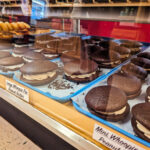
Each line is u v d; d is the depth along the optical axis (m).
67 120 0.91
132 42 1.45
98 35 1.70
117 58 1.42
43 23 1.74
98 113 0.87
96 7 1.33
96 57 1.47
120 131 0.76
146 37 1.31
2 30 1.89
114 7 1.25
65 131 0.86
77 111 0.91
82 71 1.22
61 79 1.32
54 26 1.69
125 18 1.21
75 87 1.20
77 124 0.87
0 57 1.59
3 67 1.41
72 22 1.57
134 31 1.32
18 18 1.87
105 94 0.95
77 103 0.97
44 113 0.99
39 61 1.40
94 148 0.76
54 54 1.64
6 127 1.37
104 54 1.51
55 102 0.96
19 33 1.86
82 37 1.69
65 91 1.14
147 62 1.33
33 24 1.79
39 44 1.73
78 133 0.85
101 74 1.37
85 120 0.83
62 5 1.42
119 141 0.71
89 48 1.56
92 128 0.80
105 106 0.85
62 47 1.60
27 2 1.67
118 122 0.85
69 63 1.34
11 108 1.25
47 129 1.02
